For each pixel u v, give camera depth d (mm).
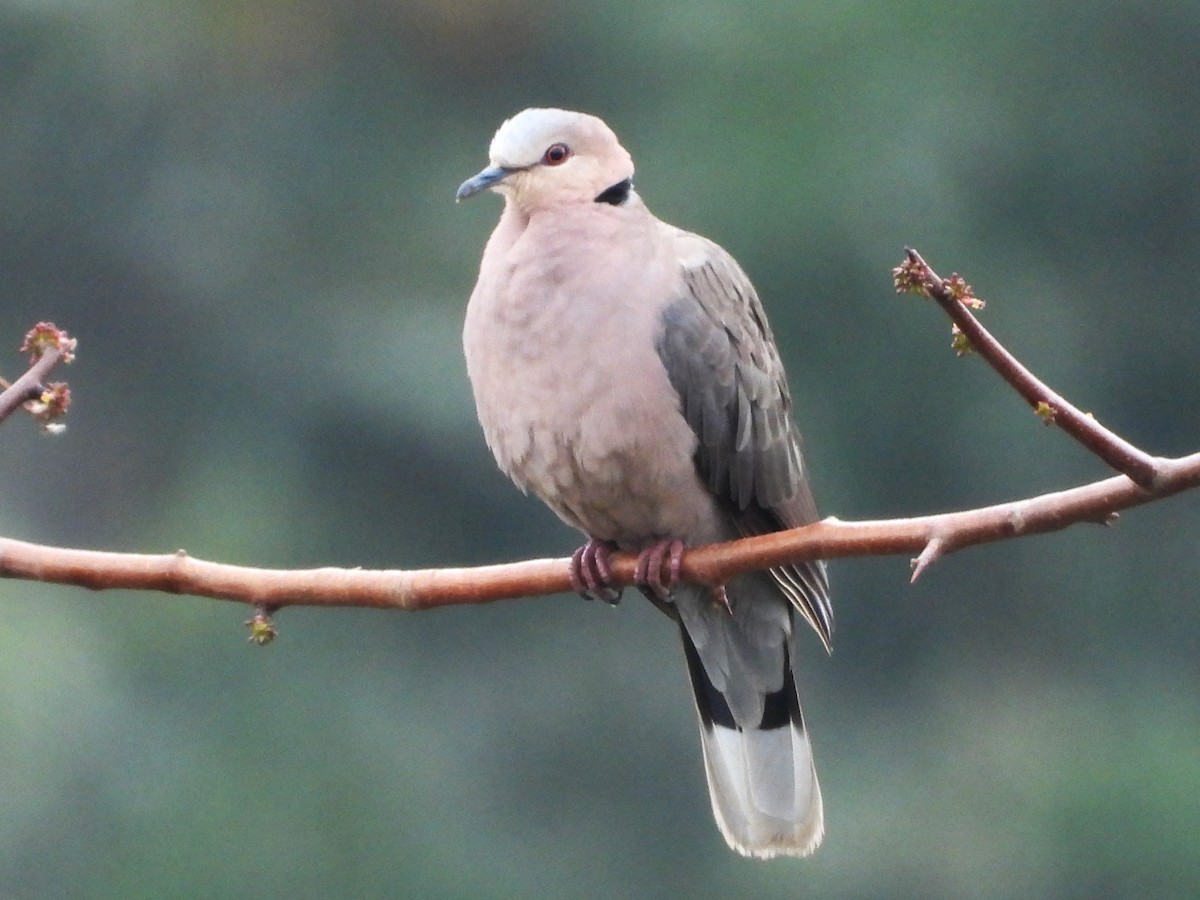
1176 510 18094
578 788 16484
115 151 17938
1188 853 15922
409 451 17188
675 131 16859
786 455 6922
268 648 16078
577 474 6543
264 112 18203
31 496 17188
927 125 16938
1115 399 18188
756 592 6852
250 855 15055
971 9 17375
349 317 17531
